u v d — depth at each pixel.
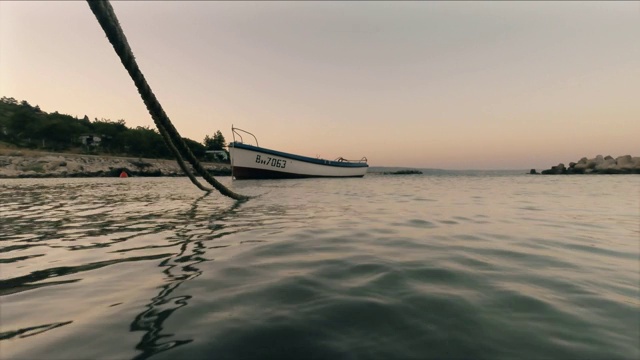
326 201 8.99
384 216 6.05
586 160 54.06
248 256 3.19
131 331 1.67
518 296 2.14
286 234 4.30
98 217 5.89
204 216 6.03
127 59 3.40
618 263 2.94
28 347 1.52
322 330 1.68
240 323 1.75
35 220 5.53
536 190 14.06
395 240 3.94
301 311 1.91
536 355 1.46
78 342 1.57
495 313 1.89
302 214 6.31
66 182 24.08
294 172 25.22
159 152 72.62
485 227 4.88
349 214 6.33
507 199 9.70
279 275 2.59
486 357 1.44
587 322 1.78
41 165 43.06
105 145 70.00
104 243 3.77
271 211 6.78
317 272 2.67
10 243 3.78
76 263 2.95
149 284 2.38
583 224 5.16
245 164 22.52
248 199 9.57
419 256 3.19
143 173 52.31
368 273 2.64
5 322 1.79
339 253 3.31
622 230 4.61
